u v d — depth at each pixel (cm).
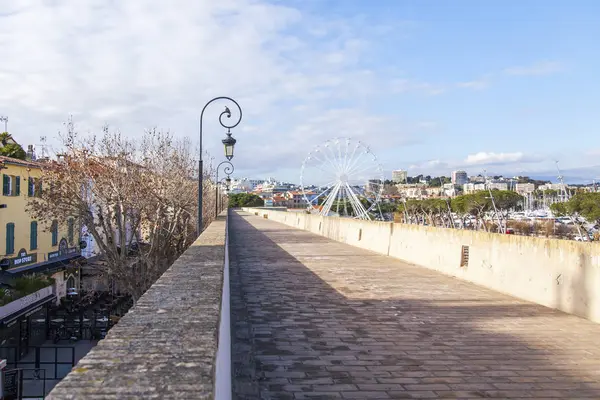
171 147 3148
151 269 2647
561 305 922
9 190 2838
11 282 2492
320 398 519
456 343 716
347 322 834
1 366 1598
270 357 647
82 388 203
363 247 2223
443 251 1429
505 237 1116
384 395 528
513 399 521
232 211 10419
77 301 3091
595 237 6556
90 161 2556
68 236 3628
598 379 579
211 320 326
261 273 1407
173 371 224
